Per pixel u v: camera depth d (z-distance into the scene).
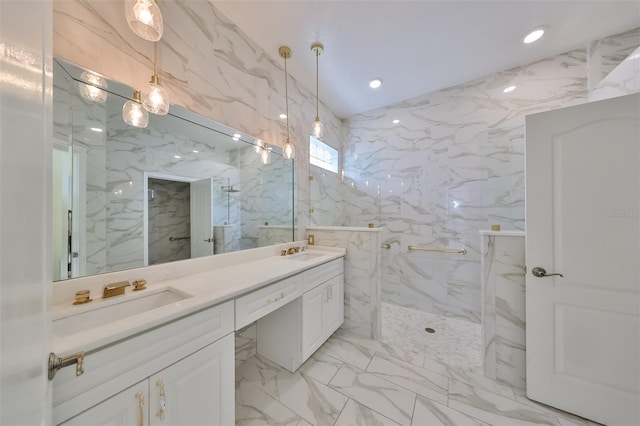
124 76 1.15
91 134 1.06
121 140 1.17
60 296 0.93
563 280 1.28
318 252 2.18
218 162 1.65
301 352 1.61
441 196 2.62
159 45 1.29
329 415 1.27
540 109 2.12
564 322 1.28
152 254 1.29
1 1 0.26
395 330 2.25
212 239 1.62
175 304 0.90
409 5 1.55
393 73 2.30
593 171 1.19
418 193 2.76
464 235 2.49
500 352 1.53
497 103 2.31
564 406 1.28
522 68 2.19
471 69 2.25
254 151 1.92
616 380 1.16
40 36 0.39
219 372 1.02
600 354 1.20
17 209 0.31
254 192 1.92
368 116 3.12
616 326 1.16
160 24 0.84
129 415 0.73
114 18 1.12
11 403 0.28
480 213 2.40
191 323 0.91
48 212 0.44
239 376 1.59
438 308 2.62
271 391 1.45
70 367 0.62
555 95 2.06
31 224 0.35
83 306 0.90
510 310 1.50
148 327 0.77
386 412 1.29
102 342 0.66
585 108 1.21
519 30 1.77
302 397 1.40
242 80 1.78
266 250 1.96
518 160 2.23
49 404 0.50
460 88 2.50
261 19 1.67
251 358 1.80
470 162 2.46
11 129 0.29
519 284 1.47
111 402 0.69
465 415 1.27
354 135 3.24
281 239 2.21
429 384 1.51
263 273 1.41
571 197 1.25
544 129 1.31
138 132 1.24
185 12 1.41
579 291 1.24
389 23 1.70
